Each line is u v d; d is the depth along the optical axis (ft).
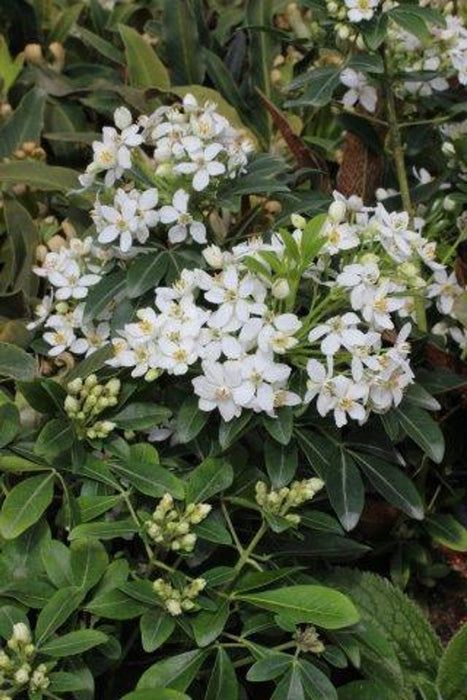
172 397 2.74
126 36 3.63
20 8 3.84
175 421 2.74
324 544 2.70
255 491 2.63
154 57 3.66
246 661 2.54
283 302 2.62
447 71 3.19
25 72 3.72
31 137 3.51
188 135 2.79
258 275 2.56
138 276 2.72
